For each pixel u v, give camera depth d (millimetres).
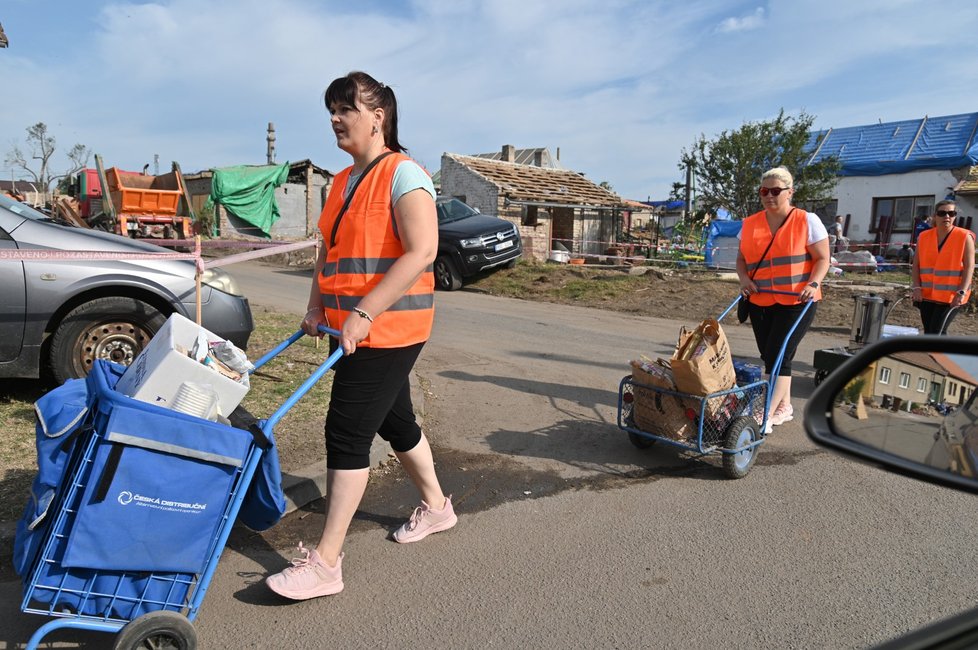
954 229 6703
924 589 3207
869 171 25016
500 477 4535
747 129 23594
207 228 26641
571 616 2996
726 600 3121
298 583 2998
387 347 2951
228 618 2936
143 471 2414
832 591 3193
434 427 5477
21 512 3525
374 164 2982
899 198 24750
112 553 2420
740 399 4625
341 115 2969
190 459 2484
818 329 10750
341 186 3143
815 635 2863
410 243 2867
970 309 11711
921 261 7004
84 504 2363
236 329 5695
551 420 5750
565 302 13320
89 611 2492
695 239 23281
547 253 20500
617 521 3916
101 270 5043
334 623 2922
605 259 21594
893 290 13281
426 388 6551
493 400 6266
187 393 2551
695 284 14070
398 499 4184
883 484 4445
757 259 5148
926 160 23781
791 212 5004
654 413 4621
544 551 3564
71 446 2500
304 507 4035
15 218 4945
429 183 2984
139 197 19719
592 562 3457
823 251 4941
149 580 2539
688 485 4438
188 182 28938
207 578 2619
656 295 13289
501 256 14773
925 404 1364
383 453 4711
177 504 2482
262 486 2766
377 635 2850
